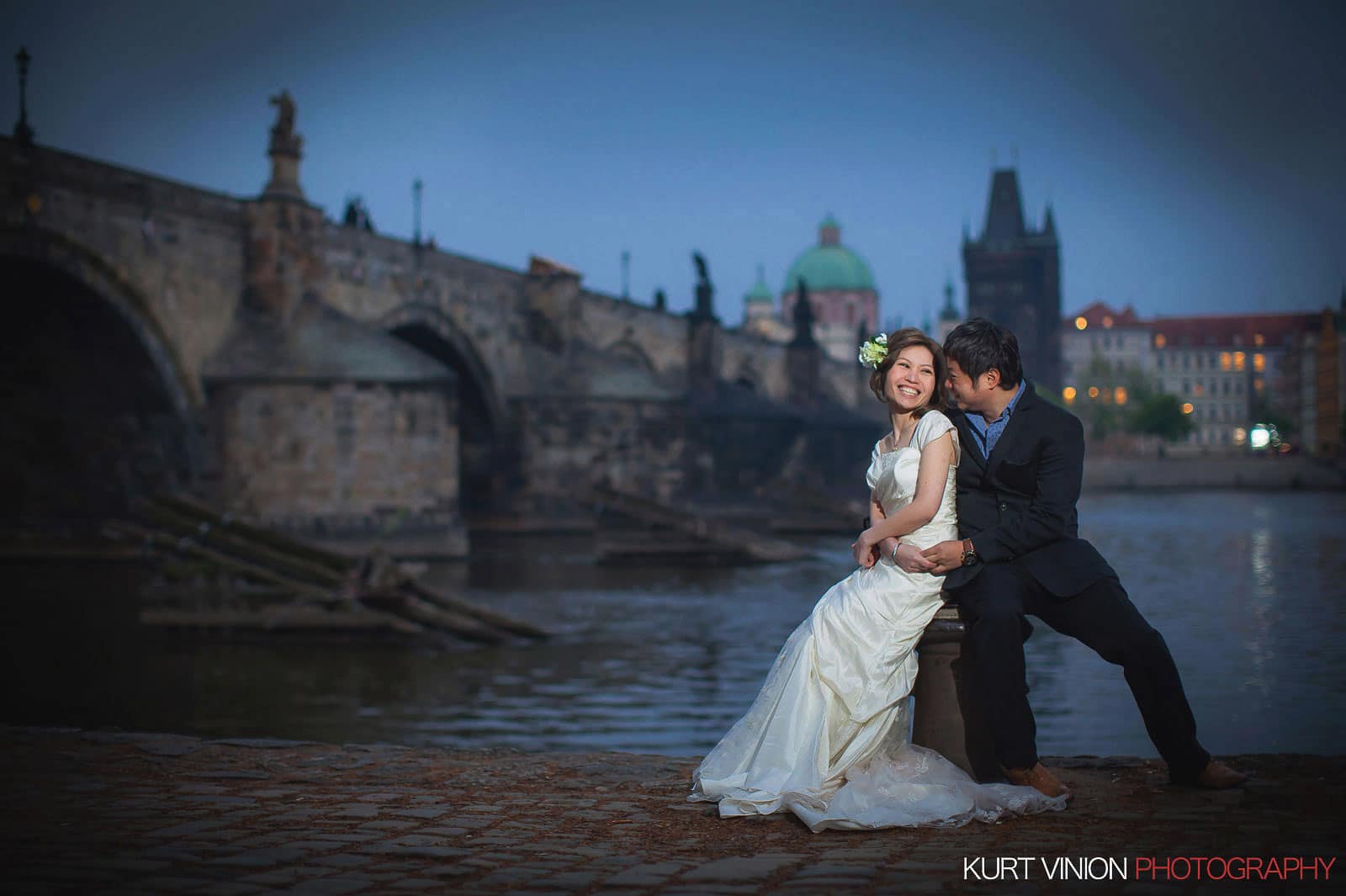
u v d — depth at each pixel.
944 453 7.03
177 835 6.23
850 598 6.96
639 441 72.12
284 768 7.85
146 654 25.30
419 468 51.44
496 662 24.08
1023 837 6.17
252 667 23.70
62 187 41.62
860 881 5.36
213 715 19.11
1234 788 7.12
